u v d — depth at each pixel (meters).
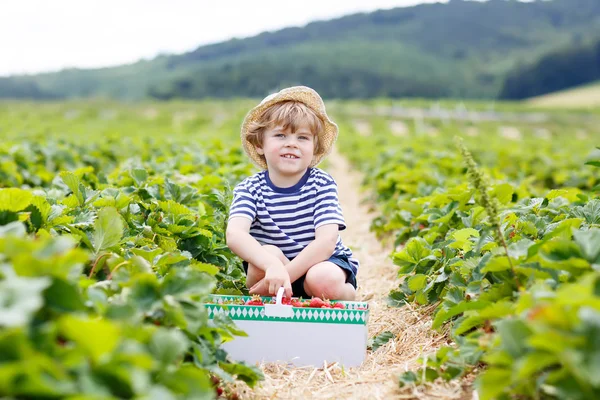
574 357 1.72
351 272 3.87
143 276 2.37
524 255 2.84
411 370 3.14
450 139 24.25
